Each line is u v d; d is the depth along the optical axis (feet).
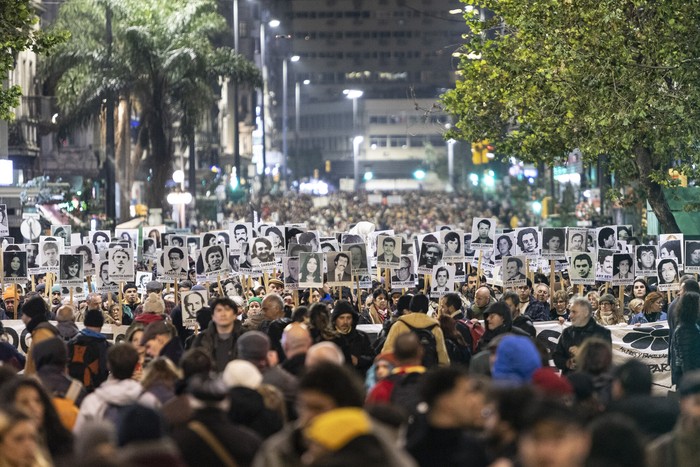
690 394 40.88
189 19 282.36
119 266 102.94
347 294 114.93
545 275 126.21
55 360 52.13
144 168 322.14
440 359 65.10
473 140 159.74
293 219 450.71
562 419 29.53
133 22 279.49
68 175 298.97
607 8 128.06
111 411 48.21
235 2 396.98
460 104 157.17
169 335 63.10
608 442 32.91
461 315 82.07
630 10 130.52
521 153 155.33
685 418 38.47
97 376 66.64
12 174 206.59
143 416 36.04
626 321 103.71
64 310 75.05
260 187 506.89
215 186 381.19
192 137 288.51
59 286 114.01
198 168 430.20
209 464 38.14
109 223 244.42
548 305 102.17
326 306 69.41
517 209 416.05
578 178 272.31
